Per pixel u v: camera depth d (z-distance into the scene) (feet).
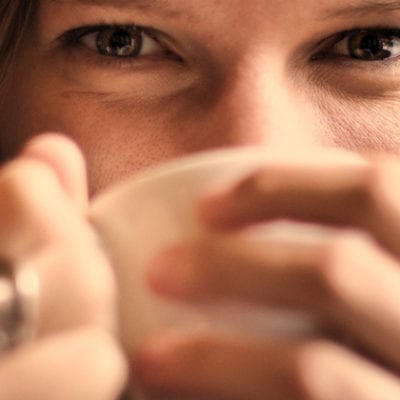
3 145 1.54
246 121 1.36
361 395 1.10
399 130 1.42
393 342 1.11
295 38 1.38
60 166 1.17
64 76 1.45
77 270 1.12
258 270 1.11
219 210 1.13
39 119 1.48
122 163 1.43
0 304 1.11
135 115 1.42
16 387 1.05
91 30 1.45
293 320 1.12
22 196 1.13
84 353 1.08
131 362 1.15
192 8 1.37
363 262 1.11
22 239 1.13
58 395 1.06
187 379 1.12
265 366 1.11
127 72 1.43
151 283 1.13
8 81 1.50
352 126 1.41
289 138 1.36
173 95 1.42
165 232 1.14
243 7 1.36
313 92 1.40
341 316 1.11
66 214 1.13
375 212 1.11
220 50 1.38
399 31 1.41
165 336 1.14
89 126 1.44
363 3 1.37
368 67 1.41
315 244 1.11
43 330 1.12
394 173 1.12
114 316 1.15
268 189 1.12
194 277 1.12
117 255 1.15
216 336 1.13
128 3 1.40
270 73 1.38
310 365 1.10
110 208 1.14
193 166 1.14
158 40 1.43
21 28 1.48
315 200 1.12
